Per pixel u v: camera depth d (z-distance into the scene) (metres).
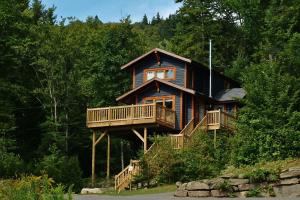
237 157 25.11
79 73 51.81
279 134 24.33
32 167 35.31
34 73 50.06
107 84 53.47
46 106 48.28
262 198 19.53
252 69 28.19
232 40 63.91
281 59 32.28
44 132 48.56
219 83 46.09
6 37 43.62
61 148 45.84
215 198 20.44
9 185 14.34
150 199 20.16
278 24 37.12
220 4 63.75
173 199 20.14
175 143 32.72
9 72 44.75
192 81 42.12
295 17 38.00
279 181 20.53
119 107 37.50
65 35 49.00
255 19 43.84
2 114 41.97
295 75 31.86
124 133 39.59
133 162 31.16
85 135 48.56
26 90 47.19
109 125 37.44
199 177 28.42
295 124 24.66
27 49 47.50
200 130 34.50
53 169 33.91
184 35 63.78
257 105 26.19
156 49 42.16
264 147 24.50
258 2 43.12
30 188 13.67
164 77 42.28
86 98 52.00
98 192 30.22
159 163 29.73
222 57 64.38
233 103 43.56
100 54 54.41
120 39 55.41
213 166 28.77
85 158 48.41
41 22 50.50
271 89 26.12
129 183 30.64
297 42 32.81
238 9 44.47
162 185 29.33
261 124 25.09
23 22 48.03
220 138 32.84
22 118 48.78
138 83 43.22
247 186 20.86
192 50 62.50
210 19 63.72
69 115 48.78
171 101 40.75
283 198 19.23
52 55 48.31
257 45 45.38
